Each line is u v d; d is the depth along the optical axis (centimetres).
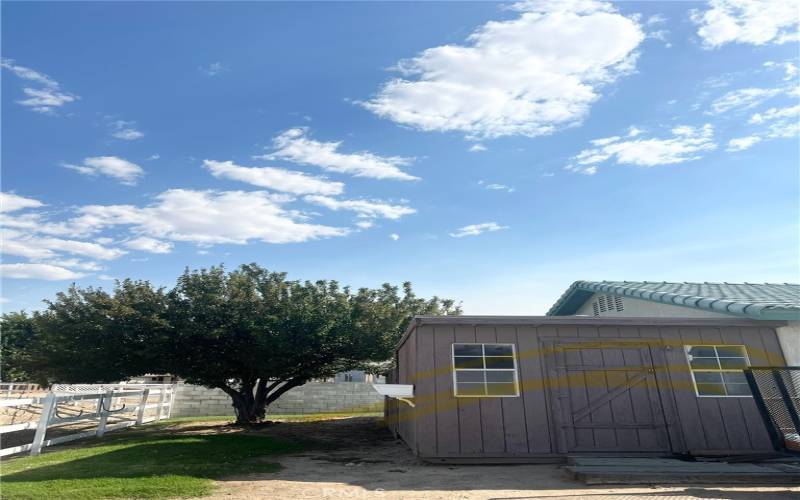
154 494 630
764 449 877
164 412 1948
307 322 1488
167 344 1478
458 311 1948
